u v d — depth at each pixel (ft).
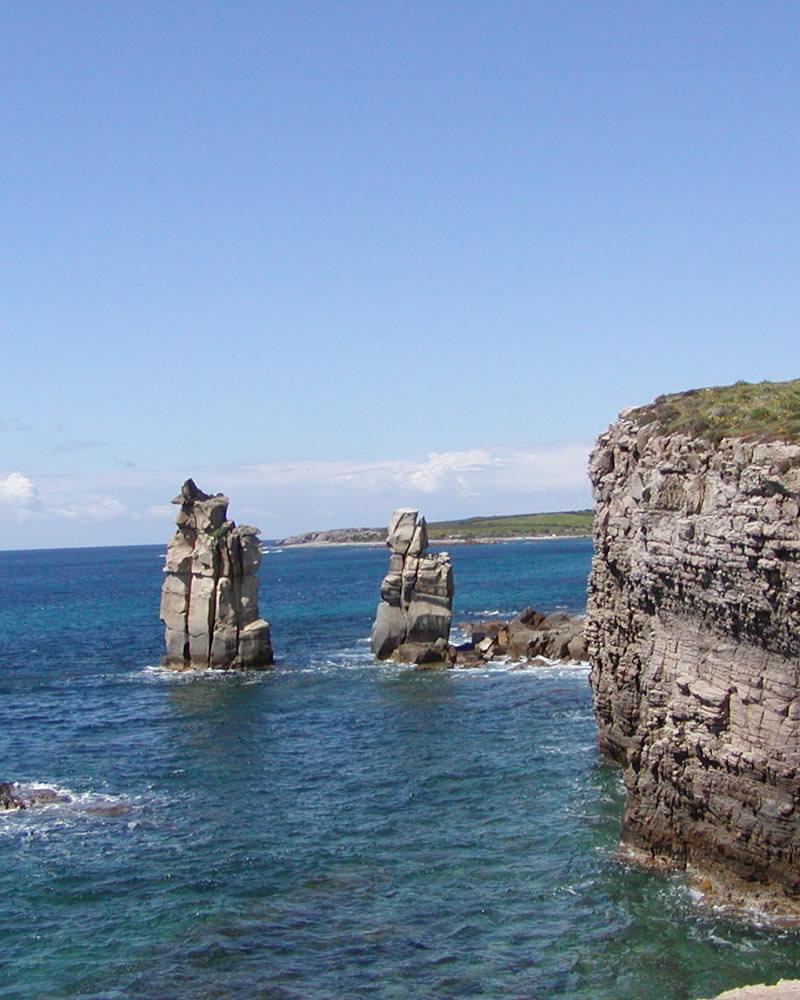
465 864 119.03
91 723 209.56
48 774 167.43
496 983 91.50
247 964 97.19
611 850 117.80
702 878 104.88
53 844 130.82
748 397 124.88
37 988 93.86
